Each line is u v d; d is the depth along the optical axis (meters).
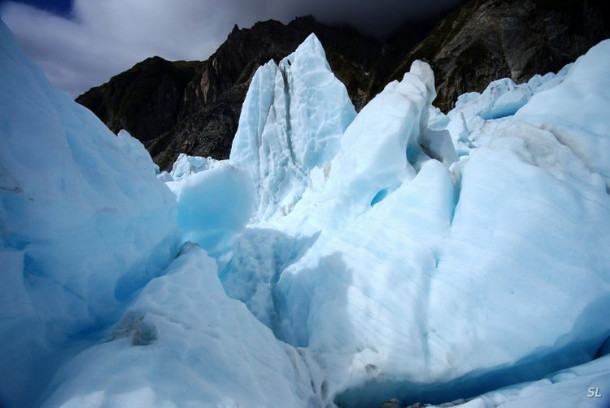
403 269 4.18
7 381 2.31
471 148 14.74
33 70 3.16
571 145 4.28
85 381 2.25
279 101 13.05
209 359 2.75
